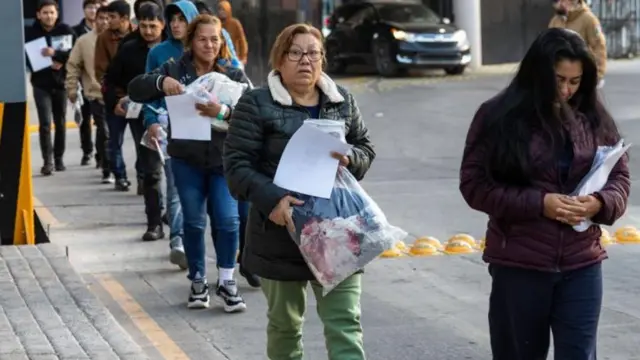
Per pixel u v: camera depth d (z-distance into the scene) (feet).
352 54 114.83
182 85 29.71
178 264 35.65
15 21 35.94
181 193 30.78
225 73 30.66
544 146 18.76
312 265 20.54
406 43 108.78
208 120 29.55
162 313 31.27
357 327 21.09
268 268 21.33
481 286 34.01
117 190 52.90
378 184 53.31
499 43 124.67
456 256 38.17
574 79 18.79
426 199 49.01
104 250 39.60
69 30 58.65
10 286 31.58
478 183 19.12
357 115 21.99
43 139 58.29
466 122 75.92
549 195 18.66
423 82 104.83
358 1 116.78
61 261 34.68
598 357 26.76
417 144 67.05
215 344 28.27
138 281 35.01
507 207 18.79
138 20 43.88
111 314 29.89
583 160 18.89
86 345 26.03
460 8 118.21
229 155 21.38
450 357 26.99
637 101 82.69
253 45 99.25
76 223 44.75
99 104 54.85
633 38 131.34
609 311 30.71
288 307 21.66
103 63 49.62
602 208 18.79
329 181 20.62
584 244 19.03
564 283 19.15
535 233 18.90
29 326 27.61
